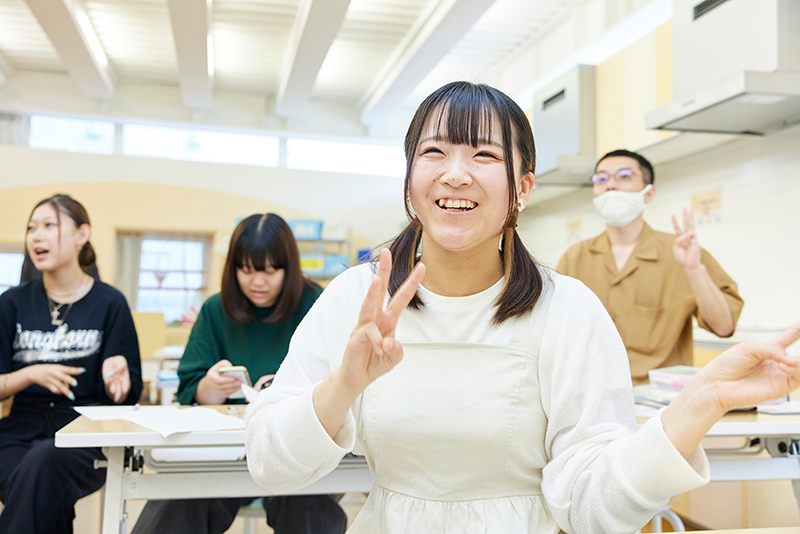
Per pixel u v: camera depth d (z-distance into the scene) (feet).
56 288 6.80
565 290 2.69
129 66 23.31
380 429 2.58
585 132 12.72
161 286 24.72
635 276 7.88
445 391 2.53
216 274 24.77
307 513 5.46
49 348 6.59
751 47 7.96
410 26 19.42
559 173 13.08
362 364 2.18
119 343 6.77
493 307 2.65
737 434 4.46
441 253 2.66
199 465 4.93
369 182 26.50
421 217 2.56
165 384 8.93
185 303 24.90
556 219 16.97
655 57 10.93
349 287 2.81
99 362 6.72
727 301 7.47
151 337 16.67
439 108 2.50
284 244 6.28
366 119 25.67
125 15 19.13
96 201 23.70
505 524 2.52
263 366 6.44
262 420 2.46
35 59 22.88
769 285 10.09
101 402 6.67
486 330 2.64
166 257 24.94
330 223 24.75
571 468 2.39
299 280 6.40
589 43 16.57
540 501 2.62
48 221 6.57
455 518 2.54
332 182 26.17
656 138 10.94
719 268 7.79
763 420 4.67
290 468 2.34
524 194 2.70
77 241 6.79
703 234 11.59
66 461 5.45
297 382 2.64
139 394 6.85
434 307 2.70
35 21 19.85
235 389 5.81
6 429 6.28
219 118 25.52
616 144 12.06
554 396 2.54
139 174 24.23
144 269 24.64
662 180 12.69
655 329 7.69
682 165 12.11
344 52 21.52
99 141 24.75
